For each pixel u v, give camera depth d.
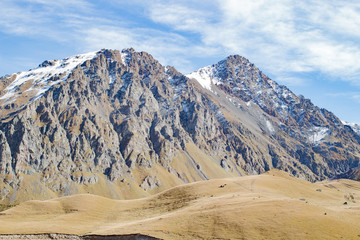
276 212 109.31
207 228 105.00
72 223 140.75
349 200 170.88
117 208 167.62
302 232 94.19
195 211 126.19
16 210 162.25
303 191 174.50
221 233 99.62
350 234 93.25
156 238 103.50
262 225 100.56
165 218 123.62
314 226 97.69
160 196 177.62
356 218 109.12
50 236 124.44
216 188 171.12
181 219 118.00
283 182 185.12
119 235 112.50
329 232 94.06
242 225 102.25
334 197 171.75
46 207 165.12
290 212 108.75
